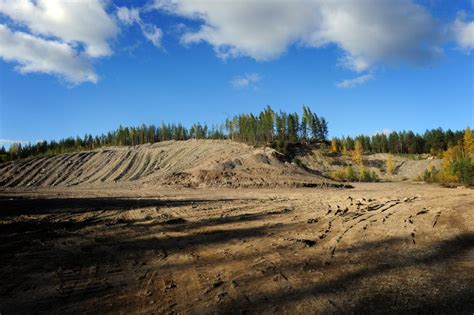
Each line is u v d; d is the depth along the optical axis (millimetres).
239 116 110625
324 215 16062
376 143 126438
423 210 16344
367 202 21375
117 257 8938
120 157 87000
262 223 14148
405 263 8250
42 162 86500
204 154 78875
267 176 50344
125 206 20172
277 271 7777
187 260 8711
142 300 6145
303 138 112188
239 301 6090
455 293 6336
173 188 46969
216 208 19391
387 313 5562
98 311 5656
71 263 8312
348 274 7516
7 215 15156
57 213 16406
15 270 7676
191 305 5930
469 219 13312
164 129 132500
